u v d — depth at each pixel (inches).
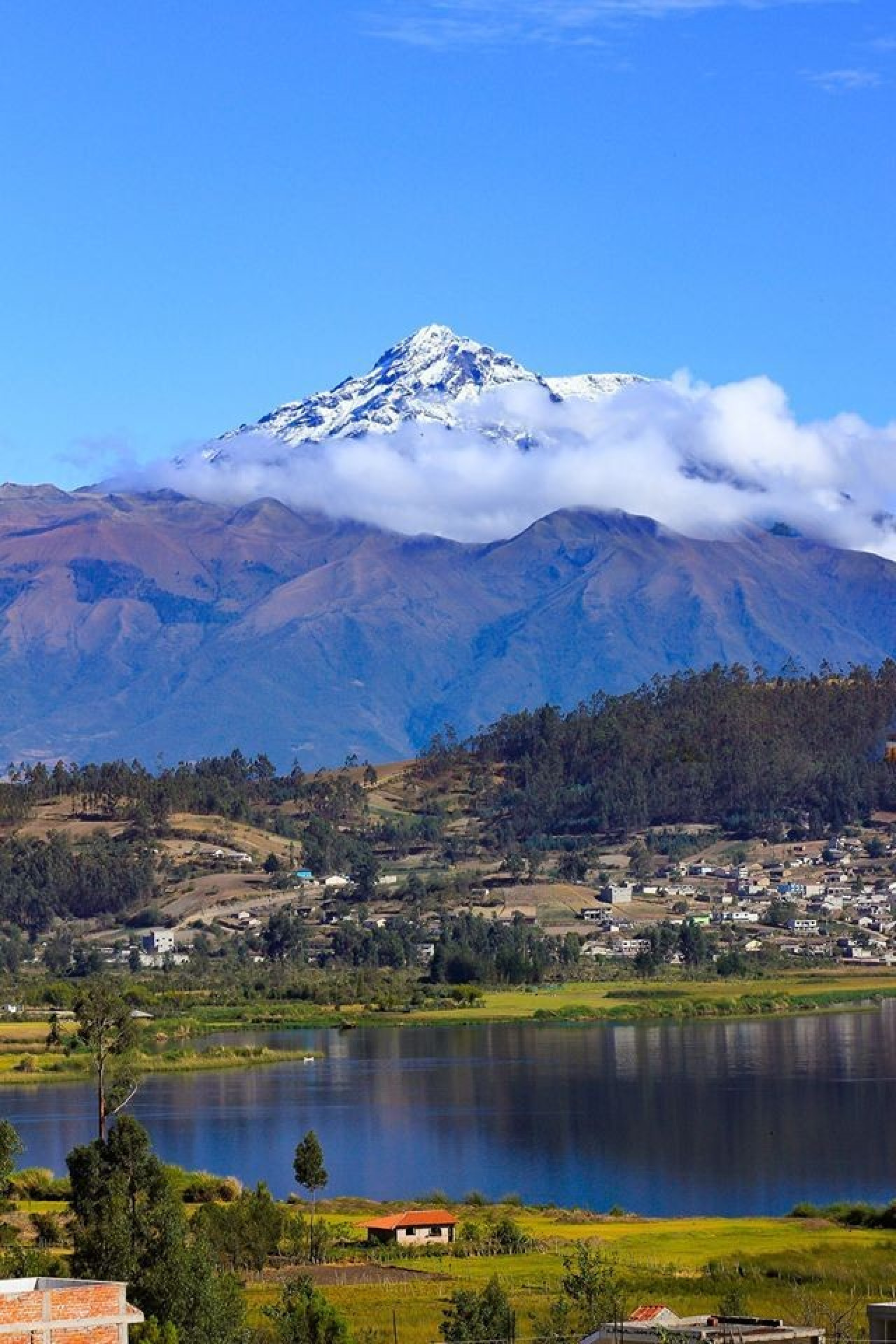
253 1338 4532.5
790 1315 4805.6
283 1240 6732.3
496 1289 4662.9
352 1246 6850.4
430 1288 5748.0
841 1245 6486.2
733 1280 5561.0
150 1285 4448.8
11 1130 7224.4
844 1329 4325.8
